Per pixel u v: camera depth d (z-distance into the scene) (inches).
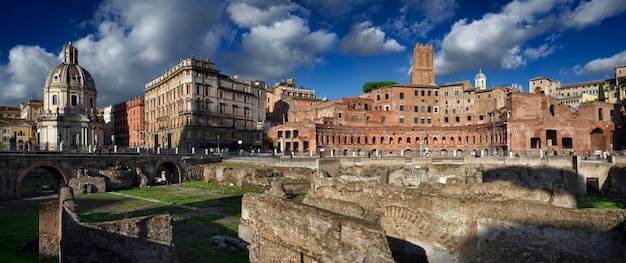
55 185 2363.4
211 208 1636.3
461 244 677.9
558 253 585.0
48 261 906.7
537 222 604.1
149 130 4872.0
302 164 2331.4
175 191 2207.2
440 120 4943.4
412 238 752.3
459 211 683.4
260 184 2182.6
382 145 4259.4
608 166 2039.9
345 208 741.9
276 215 698.2
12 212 1606.8
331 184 1109.1
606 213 561.3
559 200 819.4
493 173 2356.1
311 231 613.9
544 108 3909.9
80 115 3969.0
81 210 1617.9
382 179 2315.5
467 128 4109.3
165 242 780.0
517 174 2290.8
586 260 565.3
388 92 4874.5
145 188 2353.6
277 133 4168.3
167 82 4379.9
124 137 6136.8
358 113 4581.7
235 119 4407.0
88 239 715.4
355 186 907.4
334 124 4330.7
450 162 2507.4
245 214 1001.5
